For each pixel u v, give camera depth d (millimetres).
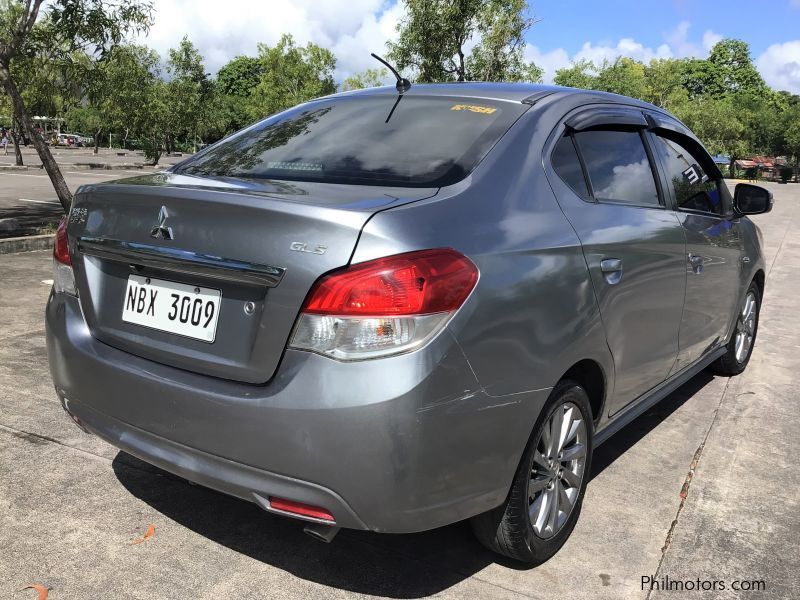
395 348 1913
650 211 3150
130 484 3004
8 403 3734
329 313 1923
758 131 63438
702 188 3910
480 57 14945
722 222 4004
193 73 34281
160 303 2297
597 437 2900
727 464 3518
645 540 2775
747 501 3135
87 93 11430
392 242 1944
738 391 4672
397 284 1914
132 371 2277
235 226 2061
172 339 2256
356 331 1911
